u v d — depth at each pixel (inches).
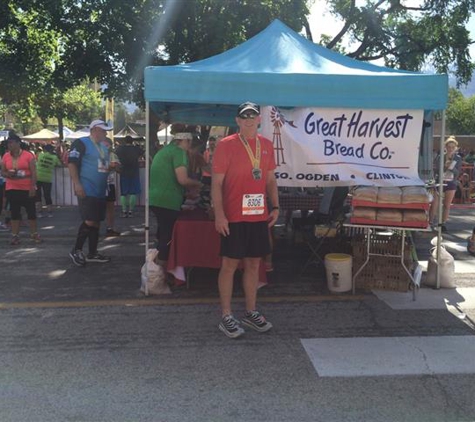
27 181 319.9
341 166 213.8
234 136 163.3
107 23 454.6
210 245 215.6
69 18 465.1
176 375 144.0
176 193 216.5
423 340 169.2
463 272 258.8
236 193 162.1
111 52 471.8
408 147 213.3
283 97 203.5
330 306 202.2
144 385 138.2
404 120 211.6
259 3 471.8
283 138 212.1
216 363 151.6
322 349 161.6
